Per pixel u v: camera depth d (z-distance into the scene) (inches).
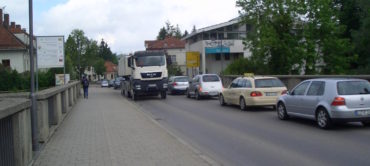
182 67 3540.8
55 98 512.7
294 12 1569.9
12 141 242.2
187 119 638.5
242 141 414.0
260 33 1579.7
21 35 2226.9
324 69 1628.9
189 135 467.2
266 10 1588.3
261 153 348.8
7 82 1489.9
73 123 580.4
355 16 1913.1
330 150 350.9
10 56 1990.7
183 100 1099.3
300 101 529.7
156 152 344.5
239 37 2242.9
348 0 1929.1
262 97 715.4
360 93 463.8
